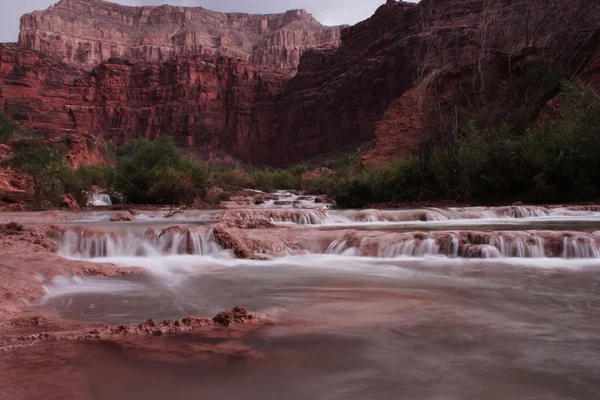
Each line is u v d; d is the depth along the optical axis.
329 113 98.62
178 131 120.38
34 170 21.05
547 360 3.61
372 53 92.62
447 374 3.34
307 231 11.38
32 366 3.47
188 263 8.84
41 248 9.06
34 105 109.31
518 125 27.81
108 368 3.44
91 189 26.83
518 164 21.17
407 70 74.00
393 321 4.71
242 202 29.67
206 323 4.60
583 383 3.18
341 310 5.20
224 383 3.18
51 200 21.14
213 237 9.96
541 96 29.33
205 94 124.38
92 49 198.75
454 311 5.12
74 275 7.29
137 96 123.88
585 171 19.67
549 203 20.11
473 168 22.47
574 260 8.61
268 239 10.41
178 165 27.19
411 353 3.76
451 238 9.45
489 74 34.69
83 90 118.94
